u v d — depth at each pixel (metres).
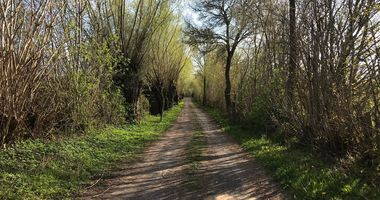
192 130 26.75
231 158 14.27
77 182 9.59
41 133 14.47
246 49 32.53
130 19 25.66
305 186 9.02
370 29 10.65
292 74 15.37
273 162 12.40
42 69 13.50
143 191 9.16
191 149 16.50
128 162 13.06
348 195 8.25
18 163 9.75
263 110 21.47
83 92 17.31
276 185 9.87
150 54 29.64
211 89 60.28
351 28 11.38
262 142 17.69
